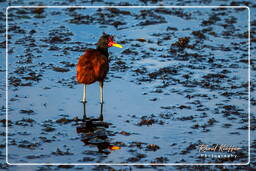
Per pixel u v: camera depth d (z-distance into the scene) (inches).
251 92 650.8
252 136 526.6
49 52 778.2
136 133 530.6
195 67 735.7
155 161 466.0
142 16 975.0
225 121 564.1
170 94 640.4
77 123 553.3
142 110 591.8
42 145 495.2
